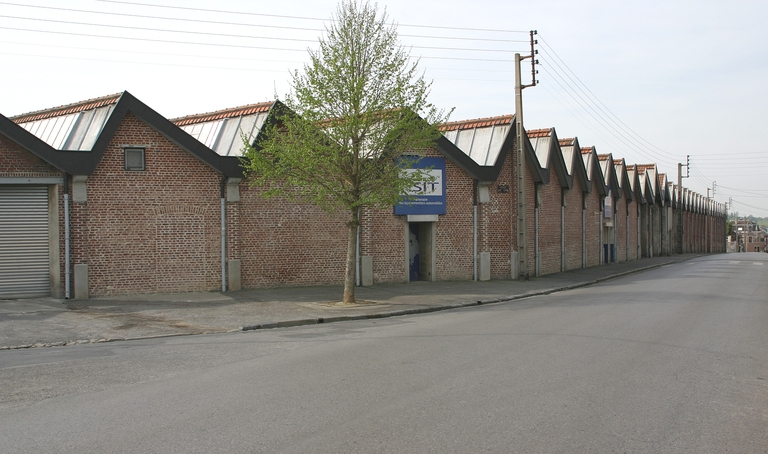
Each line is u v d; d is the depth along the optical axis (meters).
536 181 28.97
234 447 5.41
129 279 18.73
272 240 20.88
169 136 18.84
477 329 12.55
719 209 115.44
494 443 5.49
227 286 20.02
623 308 16.06
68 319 14.46
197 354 10.20
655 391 7.39
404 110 17.02
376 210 22.95
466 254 24.81
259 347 10.81
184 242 19.44
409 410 6.53
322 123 17.00
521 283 24.08
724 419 6.32
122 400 7.17
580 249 35.69
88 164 17.78
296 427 5.96
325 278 21.83
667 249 60.66
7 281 17.52
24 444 5.60
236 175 19.81
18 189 17.55
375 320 14.98
